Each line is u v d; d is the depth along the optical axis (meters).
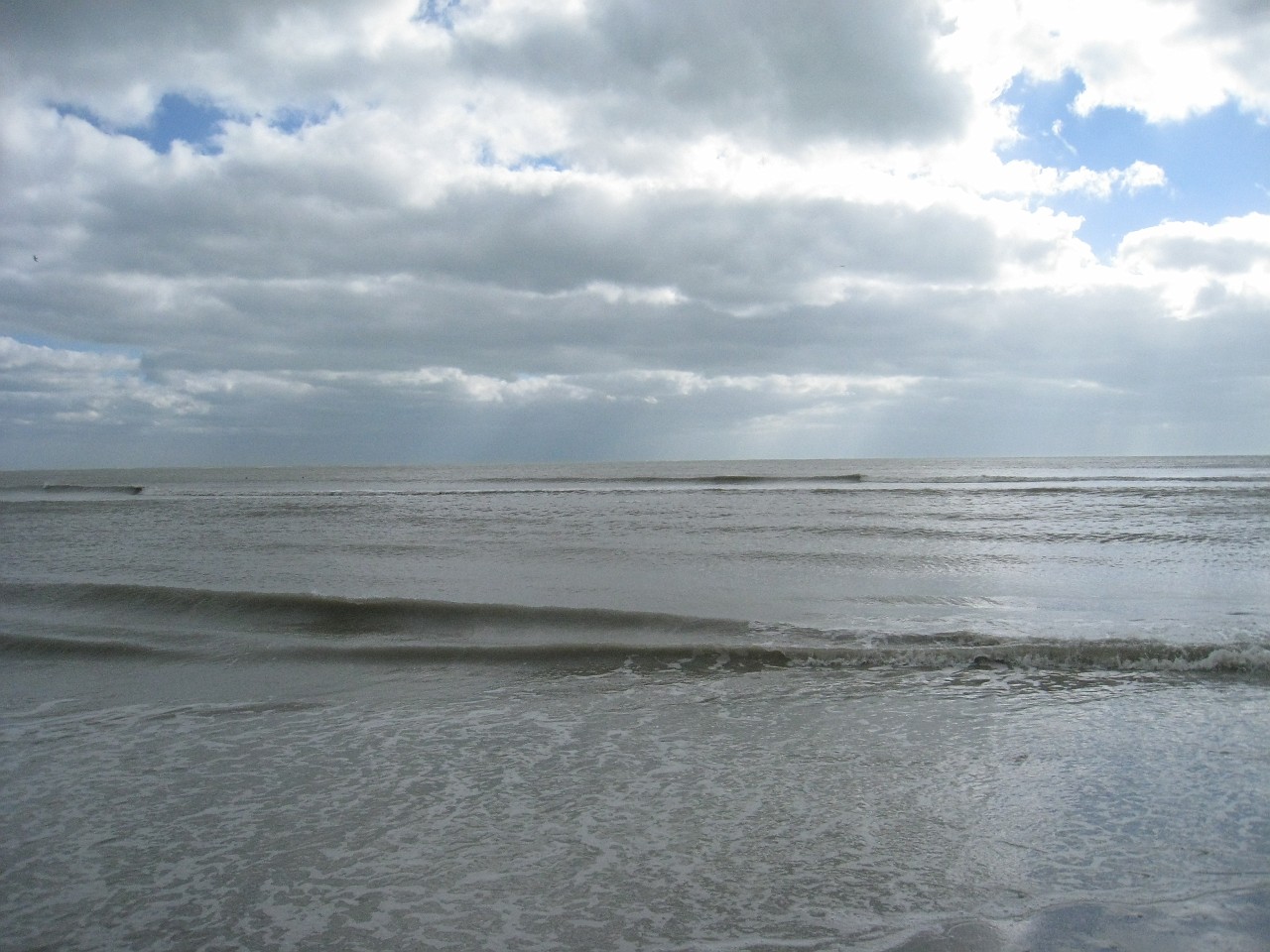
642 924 3.85
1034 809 5.07
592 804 5.26
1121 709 7.14
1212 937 3.61
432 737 6.63
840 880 4.25
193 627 10.73
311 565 15.40
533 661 8.99
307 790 5.54
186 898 4.15
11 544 19.09
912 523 21.89
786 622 10.41
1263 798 5.15
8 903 4.12
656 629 10.24
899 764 5.90
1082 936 3.65
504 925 3.86
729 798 5.32
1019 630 9.78
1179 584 12.78
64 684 8.32
